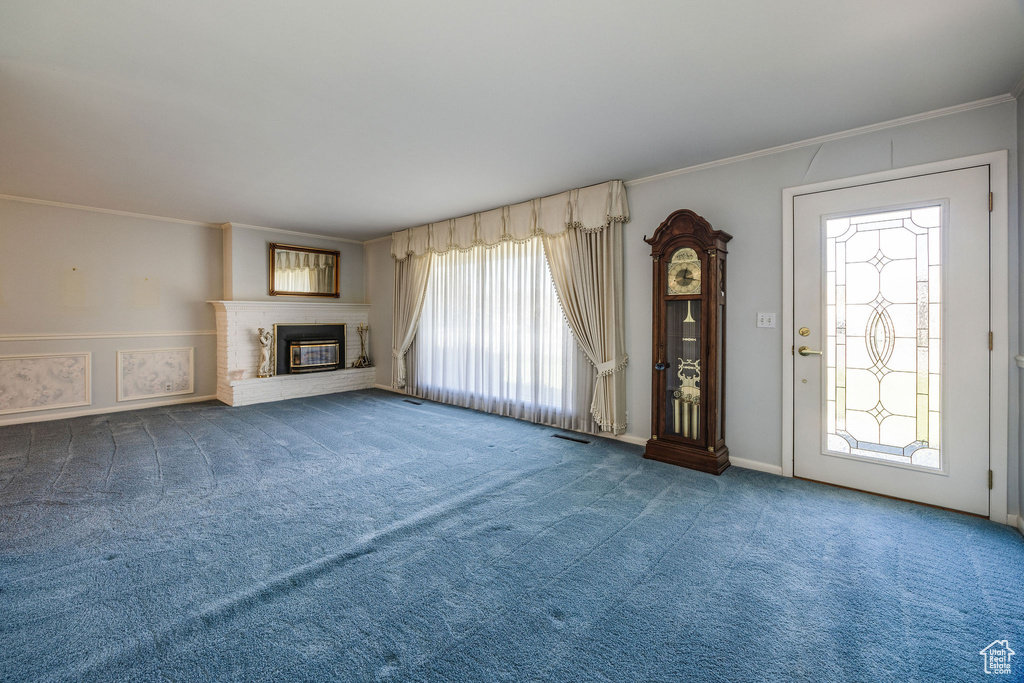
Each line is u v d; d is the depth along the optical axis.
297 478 3.06
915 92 2.38
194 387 5.61
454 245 5.30
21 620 1.63
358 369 6.64
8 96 2.41
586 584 1.88
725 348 3.36
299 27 1.84
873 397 2.83
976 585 1.88
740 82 2.28
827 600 1.78
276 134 2.93
